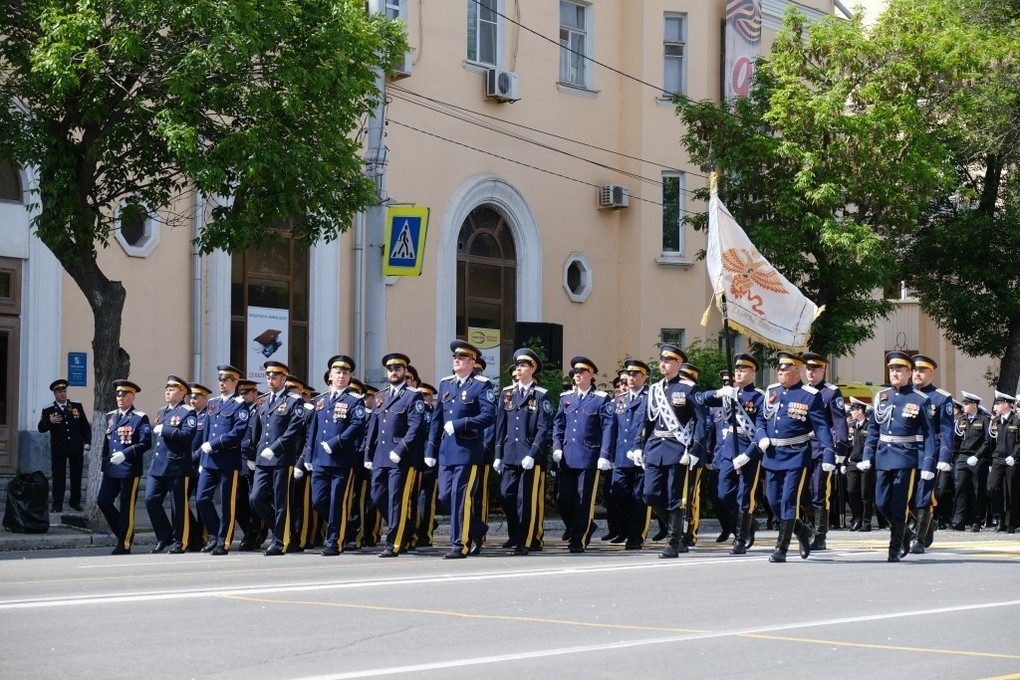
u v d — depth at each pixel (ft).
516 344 74.49
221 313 77.30
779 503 45.39
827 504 53.31
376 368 63.62
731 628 28.22
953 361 140.46
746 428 52.54
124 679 22.45
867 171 82.12
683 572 40.60
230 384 51.85
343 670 23.09
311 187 57.98
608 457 50.60
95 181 61.00
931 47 83.66
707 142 86.99
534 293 96.07
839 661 24.13
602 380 100.94
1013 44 87.66
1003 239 100.37
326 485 50.03
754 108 86.38
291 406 50.49
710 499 74.23
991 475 72.59
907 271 102.99
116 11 54.95
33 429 69.36
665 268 102.01
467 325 92.68
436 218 89.56
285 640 26.45
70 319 71.41
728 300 54.54
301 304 82.53
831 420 50.96
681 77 103.04
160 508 52.65
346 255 84.64
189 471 52.11
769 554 49.60
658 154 101.71
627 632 27.58
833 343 84.64
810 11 113.50
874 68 85.61
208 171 54.08
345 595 34.01
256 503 50.31
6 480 67.82
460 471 47.91
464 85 91.61
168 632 27.48
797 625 28.68
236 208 57.88
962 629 28.27
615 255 102.22
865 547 54.95
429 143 89.15
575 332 99.14
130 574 40.65
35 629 27.91
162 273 74.84
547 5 97.81
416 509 51.70
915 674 22.89
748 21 103.55
